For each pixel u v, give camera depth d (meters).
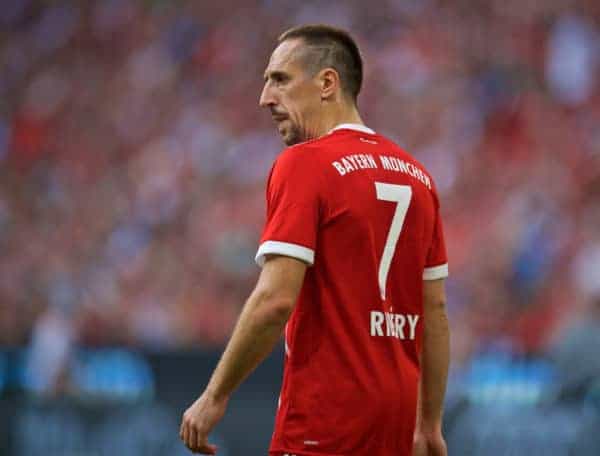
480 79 63.28
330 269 12.43
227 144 62.50
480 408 29.92
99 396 33.78
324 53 13.26
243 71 67.81
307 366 12.48
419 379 13.53
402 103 62.62
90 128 67.62
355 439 12.31
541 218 52.72
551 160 58.16
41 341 36.19
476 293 48.78
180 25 71.25
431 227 13.51
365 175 12.72
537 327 45.03
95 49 72.25
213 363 33.38
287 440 12.45
